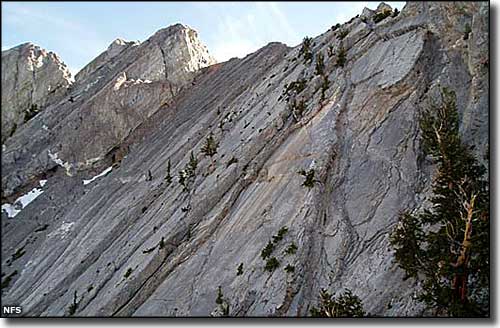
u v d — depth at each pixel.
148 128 64.06
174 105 65.88
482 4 28.53
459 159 21.12
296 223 30.08
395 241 21.78
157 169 50.84
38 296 41.12
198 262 33.12
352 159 32.09
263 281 28.14
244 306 27.59
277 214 31.81
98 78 73.56
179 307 30.22
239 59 66.25
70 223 52.06
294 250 28.55
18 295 43.66
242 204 35.53
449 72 31.19
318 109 37.19
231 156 40.44
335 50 41.84
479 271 19.11
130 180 53.53
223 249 32.75
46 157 63.66
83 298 36.91
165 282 33.38
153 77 67.88
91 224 48.69
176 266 34.41
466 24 30.94
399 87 32.38
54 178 62.56
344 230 28.42
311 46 49.50
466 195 19.94
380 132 32.00
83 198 56.53
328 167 32.25
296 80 43.62
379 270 24.84
